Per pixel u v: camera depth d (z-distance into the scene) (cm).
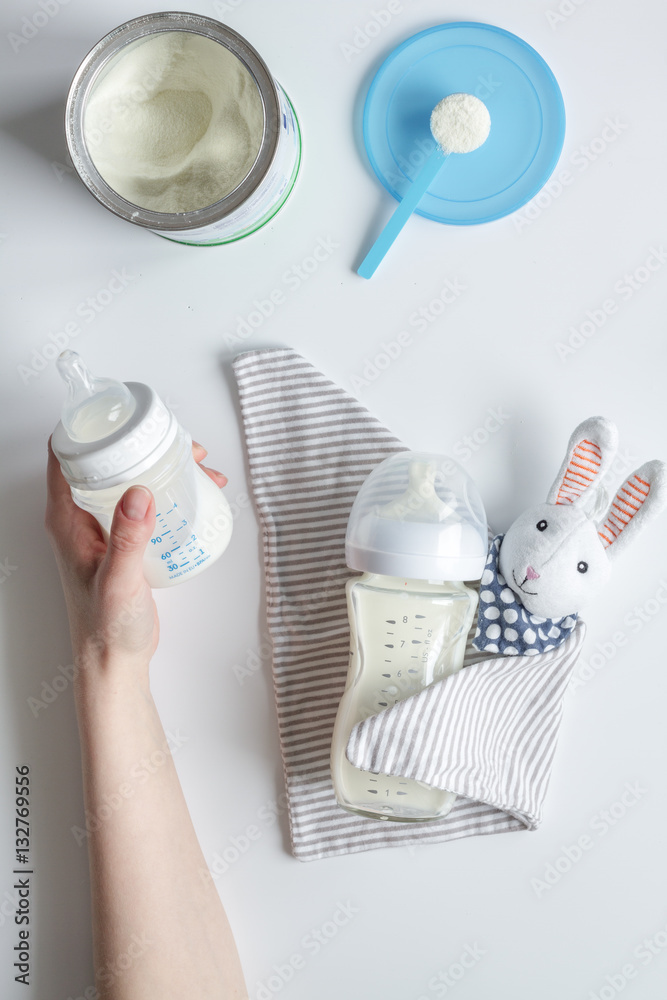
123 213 63
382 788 64
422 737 61
